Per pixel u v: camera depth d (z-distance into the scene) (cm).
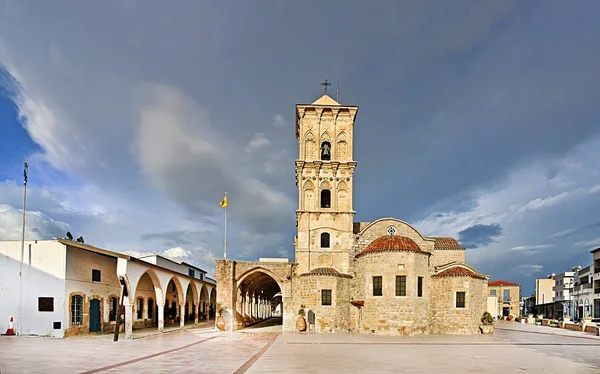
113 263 4712
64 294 3784
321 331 4944
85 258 4150
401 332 4647
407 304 4694
